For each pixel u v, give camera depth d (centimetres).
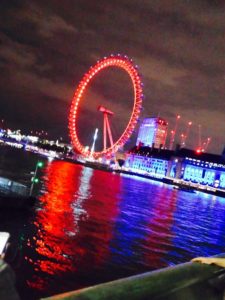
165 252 3653
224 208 12269
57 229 3738
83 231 3922
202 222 7044
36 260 2595
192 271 220
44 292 2075
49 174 12300
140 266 2950
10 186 4178
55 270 2456
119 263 2905
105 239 3706
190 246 4281
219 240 5141
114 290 161
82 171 19225
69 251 2983
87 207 6041
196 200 13512
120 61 14762
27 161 17200
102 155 18975
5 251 694
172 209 8462
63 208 5381
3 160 14700
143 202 8819
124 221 5250
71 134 16025
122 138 17488
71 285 2255
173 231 5209
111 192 9938
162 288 181
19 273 2275
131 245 3647
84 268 2611
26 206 3925
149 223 5531
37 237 3275
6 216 3688
